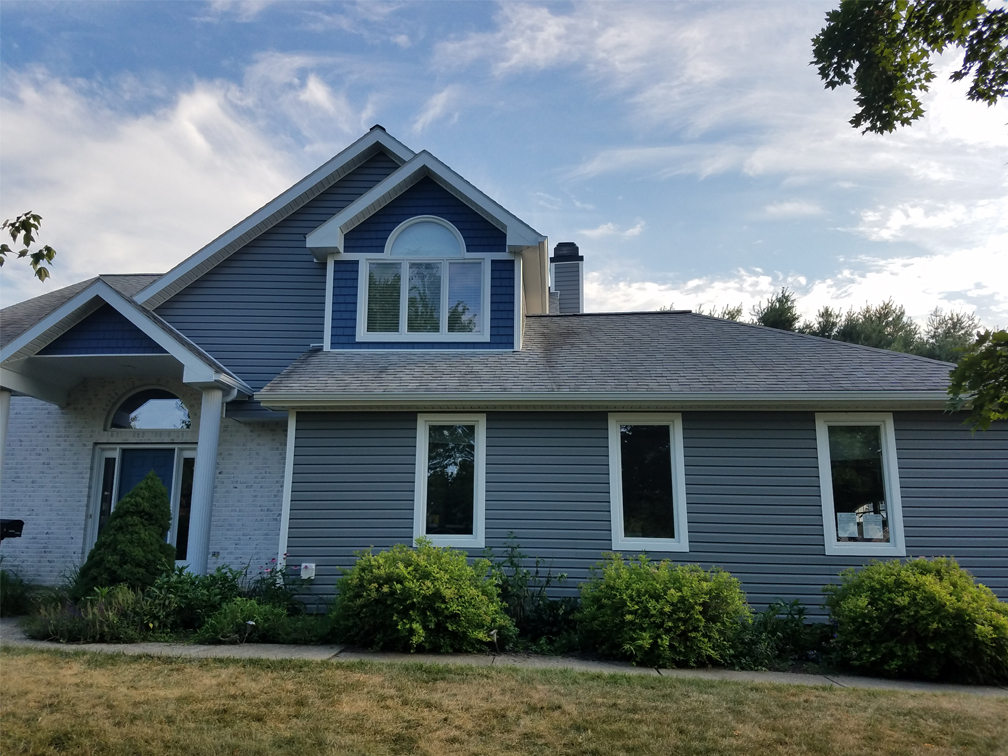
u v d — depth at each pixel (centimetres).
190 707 585
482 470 1053
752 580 1004
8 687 625
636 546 1020
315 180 1337
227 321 1312
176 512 1281
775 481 1031
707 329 1320
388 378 1083
